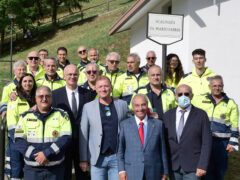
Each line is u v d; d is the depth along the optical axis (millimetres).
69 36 29453
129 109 4414
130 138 3611
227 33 7496
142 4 9000
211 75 4953
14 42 34094
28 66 5570
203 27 7328
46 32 33781
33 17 35188
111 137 3811
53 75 4887
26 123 3604
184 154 3660
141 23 12398
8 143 4570
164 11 9422
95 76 4684
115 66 5660
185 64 7352
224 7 7441
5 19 32094
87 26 30703
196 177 3621
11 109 4285
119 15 30625
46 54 6559
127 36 22297
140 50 12617
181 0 7688
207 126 3666
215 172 4320
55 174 3619
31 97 4344
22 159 4051
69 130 3654
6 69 22453
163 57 5168
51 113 3645
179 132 3730
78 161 4184
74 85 4230
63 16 40219
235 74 7543
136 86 5277
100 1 44031
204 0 7312
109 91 3816
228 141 4320
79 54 7184
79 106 4230
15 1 31984
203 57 4879
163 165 3645
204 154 3570
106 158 3814
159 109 4348
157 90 4445
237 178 5105
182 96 3699
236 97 7535
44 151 3465
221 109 4309
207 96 4402
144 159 3549
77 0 35781
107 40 22266
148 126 3643
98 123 3791
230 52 7516
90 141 3842
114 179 3781
